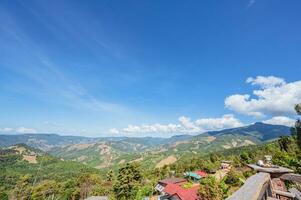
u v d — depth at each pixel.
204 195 26.97
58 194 96.75
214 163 74.75
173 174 79.06
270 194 5.70
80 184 100.19
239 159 52.66
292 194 5.59
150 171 93.12
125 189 60.06
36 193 101.81
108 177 94.75
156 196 56.97
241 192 4.01
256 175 5.68
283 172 5.98
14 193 106.69
